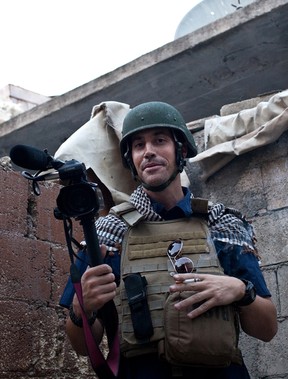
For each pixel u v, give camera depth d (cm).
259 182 466
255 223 459
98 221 270
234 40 744
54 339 386
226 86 831
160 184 263
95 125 449
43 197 405
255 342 429
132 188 439
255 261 263
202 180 493
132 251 252
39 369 373
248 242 264
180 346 233
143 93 848
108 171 436
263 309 254
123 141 277
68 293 267
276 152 464
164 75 808
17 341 365
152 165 265
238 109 522
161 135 269
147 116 270
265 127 456
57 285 397
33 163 238
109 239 261
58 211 246
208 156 479
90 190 235
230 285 241
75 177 237
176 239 254
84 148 436
